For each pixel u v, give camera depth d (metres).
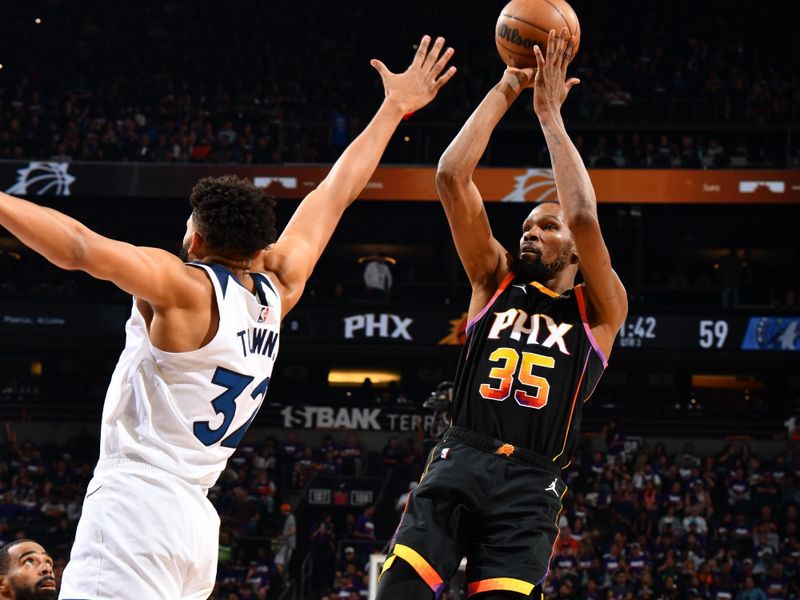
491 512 3.88
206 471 3.26
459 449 4.01
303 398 28.83
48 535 22.33
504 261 4.50
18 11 32.62
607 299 4.21
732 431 26.94
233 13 33.22
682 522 21.28
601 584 19.22
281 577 20.55
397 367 30.89
